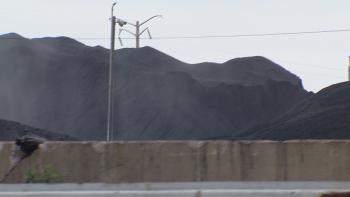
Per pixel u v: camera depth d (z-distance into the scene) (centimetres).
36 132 9606
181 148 3169
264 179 3117
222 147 3152
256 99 15100
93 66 14938
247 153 3138
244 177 3120
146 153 3177
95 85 14512
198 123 13775
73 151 3198
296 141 3144
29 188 2983
